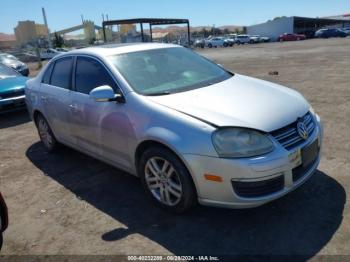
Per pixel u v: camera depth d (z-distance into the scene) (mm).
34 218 3812
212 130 3061
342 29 55250
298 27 66188
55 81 5117
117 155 4055
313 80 10789
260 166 2971
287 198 3676
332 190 3756
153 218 3580
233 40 53562
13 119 8523
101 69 4180
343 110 6785
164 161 3459
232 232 3236
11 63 18328
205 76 4336
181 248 3096
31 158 5645
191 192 3316
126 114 3701
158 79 4031
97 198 4113
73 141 4879
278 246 2998
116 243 3248
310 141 3357
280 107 3402
